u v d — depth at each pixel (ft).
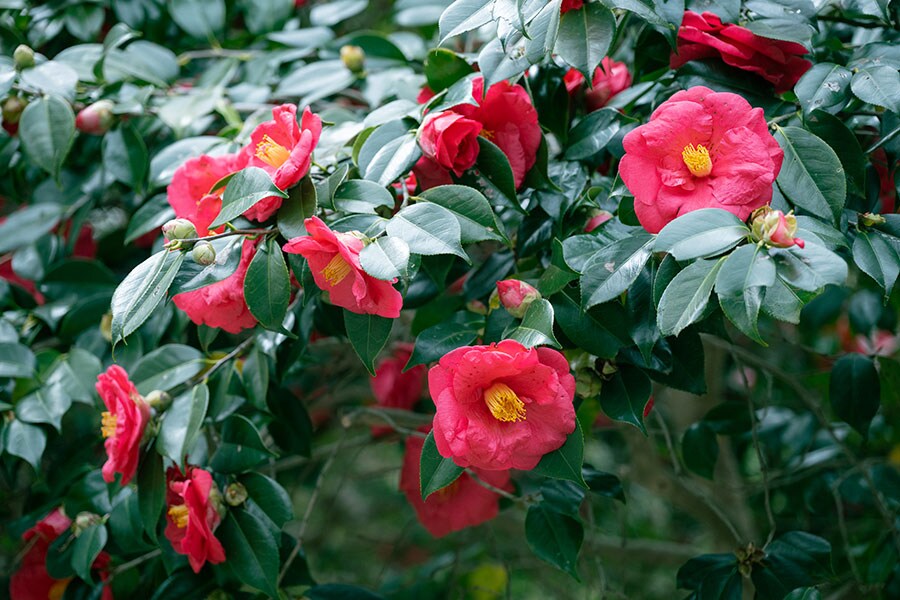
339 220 3.31
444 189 3.41
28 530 4.66
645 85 4.04
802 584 3.94
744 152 3.08
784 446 6.29
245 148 3.69
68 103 4.56
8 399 4.64
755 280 2.71
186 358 4.37
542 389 3.11
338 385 5.97
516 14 3.41
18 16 5.34
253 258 3.35
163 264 3.18
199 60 5.88
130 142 4.85
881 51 3.57
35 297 5.69
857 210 3.58
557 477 3.20
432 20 5.73
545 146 3.78
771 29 3.59
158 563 4.58
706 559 4.16
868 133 4.12
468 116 3.73
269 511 3.88
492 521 6.63
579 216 3.80
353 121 4.48
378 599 4.45
